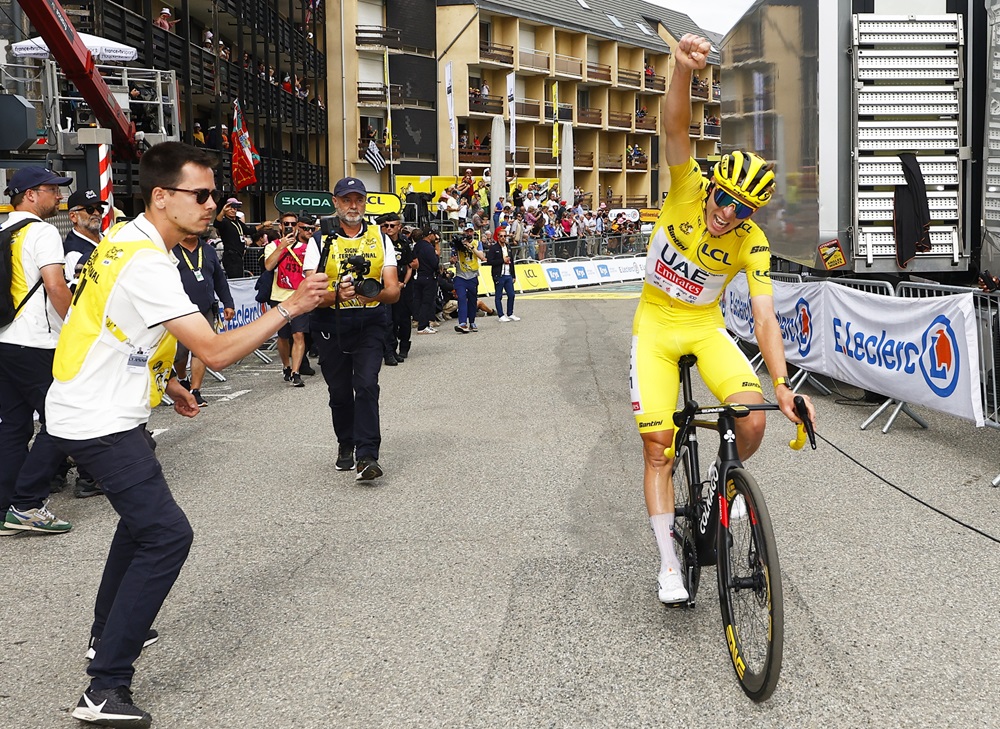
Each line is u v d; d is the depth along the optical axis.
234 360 3.01
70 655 3.65
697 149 63.91
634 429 7.59
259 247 14.34
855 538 4.79
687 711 3.09
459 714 3.11
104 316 3.07
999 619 3.78
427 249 15.66
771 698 3.17
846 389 9.14
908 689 3.21
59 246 5.08
